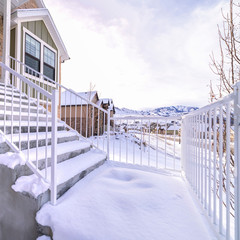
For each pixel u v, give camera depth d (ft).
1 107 9.94
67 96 58.49
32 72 18.16
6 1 14.24
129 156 23.97
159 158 26.73
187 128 8.36
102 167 9.88
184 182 7.98
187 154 8.27
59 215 4.87
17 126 8.23
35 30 19.85
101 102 62.13
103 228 4.47
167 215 5.13
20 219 5.21
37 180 5.57
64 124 13.17
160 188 6.95
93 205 5.43
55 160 5.42
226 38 7.75
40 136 8.41
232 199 8.30
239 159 3.39
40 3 22.21
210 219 4.78
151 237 4.21
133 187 7.04
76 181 7.19
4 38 14.16
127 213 5.15
